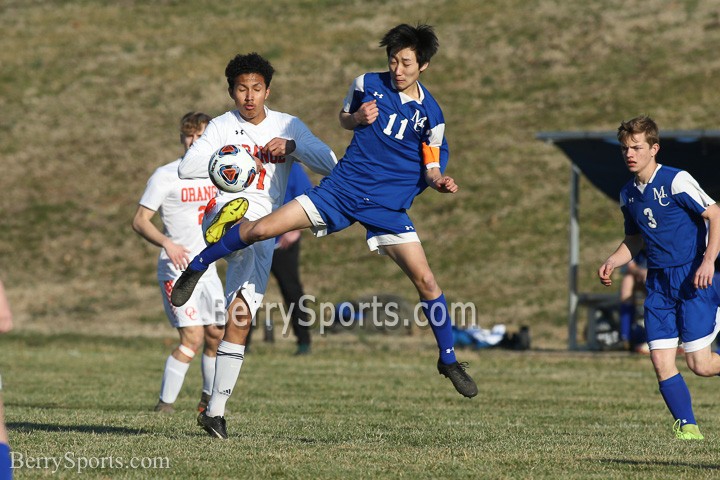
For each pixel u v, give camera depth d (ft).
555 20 478.18
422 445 76.13
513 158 366.43
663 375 82.28
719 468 66.39
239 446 72.69
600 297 211.61
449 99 419.74
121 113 437.58
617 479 60.90
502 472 62.80
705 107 373.40
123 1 572.92
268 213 81.92
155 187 101.50
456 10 512.22
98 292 308.19
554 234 318.24
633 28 454.81
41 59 490.49
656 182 80.02
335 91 438.40
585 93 404.36
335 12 531.09
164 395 103.86
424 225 334.85
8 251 341.82
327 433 84.33
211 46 499.92
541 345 234.17
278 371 163.43
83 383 139.44
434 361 187.93
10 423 87.45
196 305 102.58
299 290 195.62
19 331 249.96
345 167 75.46
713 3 468.34
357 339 230.07
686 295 80.53
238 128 81.61
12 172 394.11
